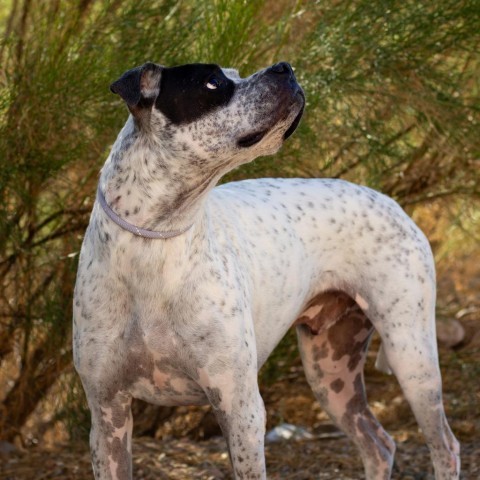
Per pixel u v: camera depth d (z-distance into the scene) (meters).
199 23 8.27
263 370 9.16
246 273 5.91
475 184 9.59
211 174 5.31
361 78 8.38
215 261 5.59
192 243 5.45
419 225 10.65
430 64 8.72
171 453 8.53
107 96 7.85
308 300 6.61
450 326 10.58
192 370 5.53
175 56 8.09
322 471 8.09
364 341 7.06
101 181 5.55
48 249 8.38
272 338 6.28
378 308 6.55
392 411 9.78
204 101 5.16
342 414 7.07
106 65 7.91
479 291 11.74
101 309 5.53
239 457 5.55
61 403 8.80
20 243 8.13
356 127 8.55
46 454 8.44
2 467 8.09
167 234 5.37
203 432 9.52
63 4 8.16
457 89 8.78
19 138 7.76
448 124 8.58
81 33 8.23
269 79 5.16
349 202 6.69
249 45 8.23
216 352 5.47
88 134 7.89
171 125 5.20
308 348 7.08
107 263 5.47
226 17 8.20
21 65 8.00
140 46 8.06
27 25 8.31
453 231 10.80
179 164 5.24
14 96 7.84
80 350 5.62
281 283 6.20
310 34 8.38
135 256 5.39
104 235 5.46
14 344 8.73
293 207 6.51
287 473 8.09
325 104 8.32
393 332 6.52
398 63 8.55
